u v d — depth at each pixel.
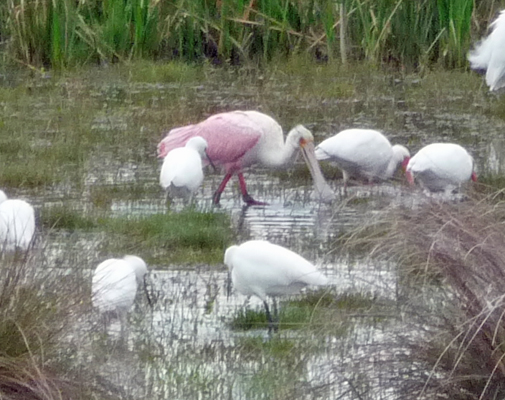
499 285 7.13
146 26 26.95
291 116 20.80
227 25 26.98
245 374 8.51
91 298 8.00
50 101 22.33
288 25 27.00
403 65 26.31
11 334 7.16
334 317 8.68
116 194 15.05
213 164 15.57
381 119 20.59
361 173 15.25
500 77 18.75
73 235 12.79
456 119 20.69
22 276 7.53
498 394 7.12
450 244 7.30
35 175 15.68
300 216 14.22
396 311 7.73
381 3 26.30
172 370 8.59
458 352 7.16
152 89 23.92
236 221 13.91
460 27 25.95
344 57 26.16
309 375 8.31
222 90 23.77
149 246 12.41
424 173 14.03
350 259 11.49
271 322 9.75
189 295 10.73
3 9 28.02
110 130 19.41
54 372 7.20
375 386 7.43
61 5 26.47
